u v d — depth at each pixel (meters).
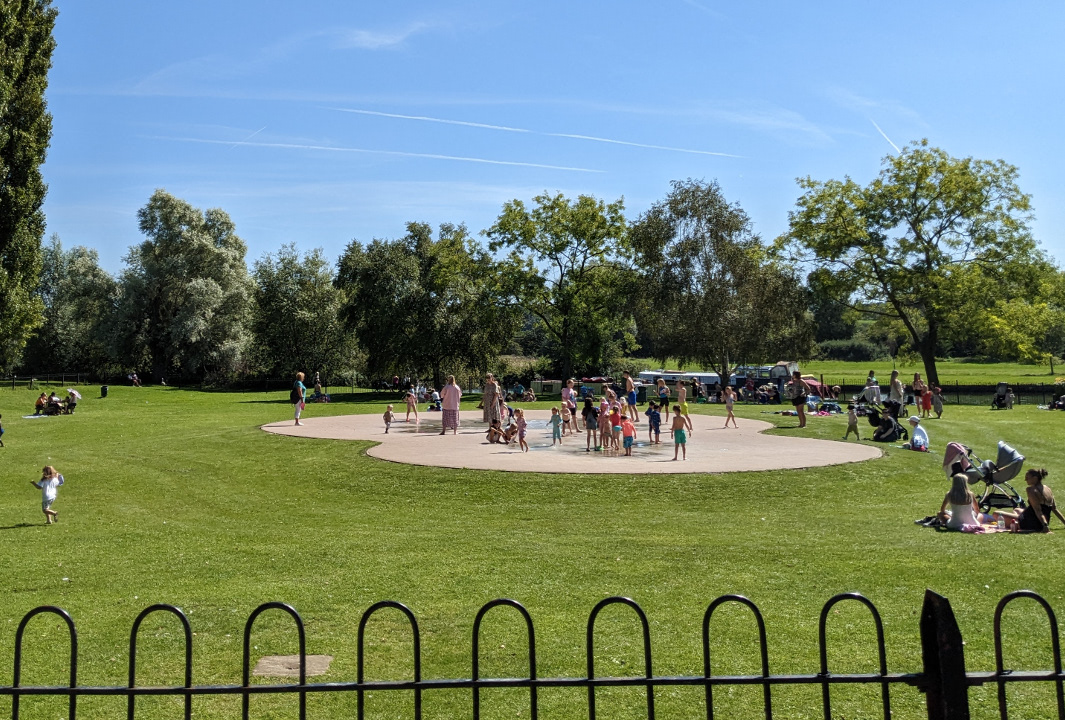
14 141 40.72
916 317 61.53
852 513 16.86
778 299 55.34
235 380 76.19
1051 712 6.70
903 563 11.37
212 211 85.31
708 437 28.16
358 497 19.19
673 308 56.84
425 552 12.84
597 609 4.23
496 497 18.52
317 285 71.88
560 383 64.69
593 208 60.62
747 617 9.18
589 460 21.98
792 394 31.42
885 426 26.33
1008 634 8.38
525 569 11.49
